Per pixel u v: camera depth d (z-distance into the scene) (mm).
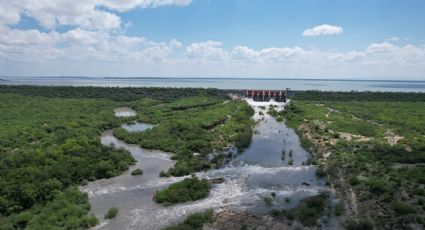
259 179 48375
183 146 63750
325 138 71062
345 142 65750
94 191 43312
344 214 35531
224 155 60656
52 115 93438
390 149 59188
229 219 35031
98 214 36438
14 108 104000
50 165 47812
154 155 61031
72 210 35781
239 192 43281
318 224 33500
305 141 69750
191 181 44000
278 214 35875
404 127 81375
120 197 41438
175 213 36812
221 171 52188
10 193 36812
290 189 44250
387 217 33656
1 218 34531
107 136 76562
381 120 92125
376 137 71125
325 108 116250
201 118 89688
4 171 43531
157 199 39875
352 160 53812
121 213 36750
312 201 38250
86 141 59312
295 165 55250
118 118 95438
